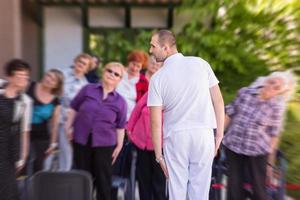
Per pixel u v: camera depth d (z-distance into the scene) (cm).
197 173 385
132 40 1123
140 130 489
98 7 1099
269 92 453
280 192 485
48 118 530
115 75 489
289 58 968
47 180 415
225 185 514
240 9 991
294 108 628
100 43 1120
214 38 956
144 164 495
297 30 974
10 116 417
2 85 421
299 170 565
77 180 416
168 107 383
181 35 1002
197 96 379
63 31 1118
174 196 385
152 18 1124
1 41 854
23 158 458
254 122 461
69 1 1052
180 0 1037
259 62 966
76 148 501
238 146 468
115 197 518
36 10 1050
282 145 585
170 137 382
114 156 507
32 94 519
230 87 887
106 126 492
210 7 984
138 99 564
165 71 382
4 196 420
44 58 1120
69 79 597
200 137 377
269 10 988
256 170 473
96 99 492
